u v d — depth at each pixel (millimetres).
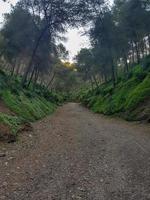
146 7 46469
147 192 7137
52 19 37219
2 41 45562
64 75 98375
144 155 11406
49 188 7285
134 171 9023
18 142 13234
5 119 15086
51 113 38531
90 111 49500
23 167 9180
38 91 51156
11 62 51719
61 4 36375
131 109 29016
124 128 21547
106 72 68750
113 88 47594
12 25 41938
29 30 40906
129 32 50062
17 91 27984
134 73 42938
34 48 40406
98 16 46062
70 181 7898
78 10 36969
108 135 17438
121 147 13234
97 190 7227
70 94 148375
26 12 40000
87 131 19297
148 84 30922
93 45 52438
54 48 45156
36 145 13039
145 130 19875
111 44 50656
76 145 13570
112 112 34531
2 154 10562
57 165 9594
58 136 16266
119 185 7648
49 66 54094
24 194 6797
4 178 7930
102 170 9086
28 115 23641
